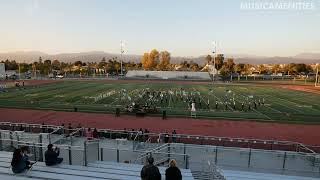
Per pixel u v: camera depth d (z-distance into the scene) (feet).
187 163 47.47
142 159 51.55
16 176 30.58
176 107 132.77
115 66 488.85
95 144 44.80
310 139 85.30
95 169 35.42
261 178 38.96
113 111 122.52
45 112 119.75
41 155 43.50
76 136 71.72
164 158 53.42
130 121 105.19
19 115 113.50
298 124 104.37
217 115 117.08
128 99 153.38
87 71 451.12
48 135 62.64
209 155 59.67
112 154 57.93
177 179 25.13
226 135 87.81
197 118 111.34
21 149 32.99
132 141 67.67
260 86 255.70
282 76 411.13
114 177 32.22
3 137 59.16
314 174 53.01
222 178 35.86
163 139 73.92
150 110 120.57
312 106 141.79
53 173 32.14
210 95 178.50
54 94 175.01
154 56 552.00
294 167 55.47
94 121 104.27
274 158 59.47
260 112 124.57
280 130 95.40
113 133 75.00
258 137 86.43
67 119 107.14
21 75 378.94
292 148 75.05
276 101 157.48
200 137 74.95
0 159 37.58
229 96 174.40
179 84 267.80
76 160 42.73
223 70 396.78
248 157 58.90
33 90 197.57
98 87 223.30
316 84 274.36
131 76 370.73
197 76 362.33
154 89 210.59
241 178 38.45
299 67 508.53
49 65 536.01
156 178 24.95
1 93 179.42
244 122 106.11
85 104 138.82
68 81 293.23
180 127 97.19
